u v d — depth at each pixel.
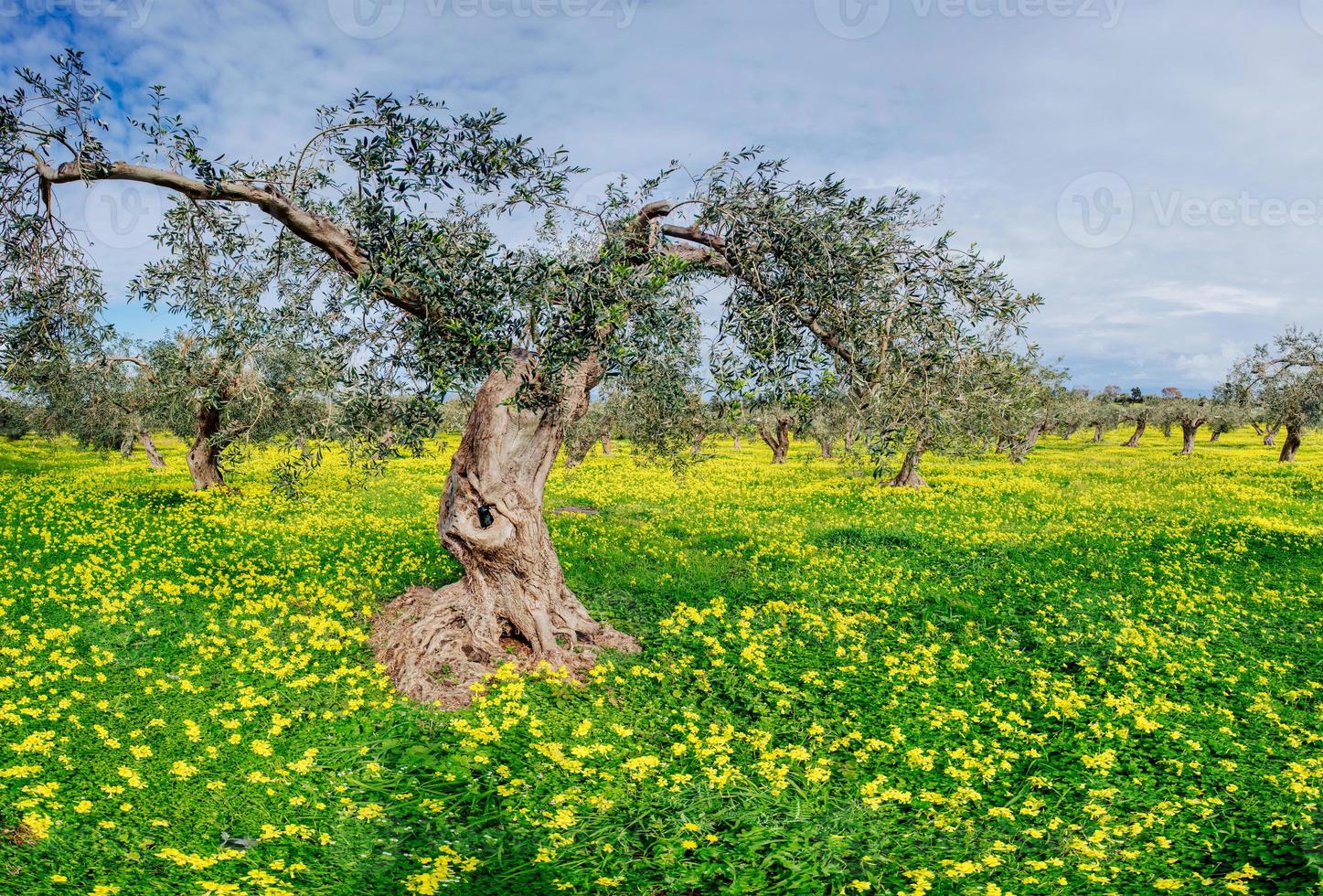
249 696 7.97
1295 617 12.05
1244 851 5.73
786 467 40.25
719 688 9.05
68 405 24.38
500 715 7.95
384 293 7.73
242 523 19.53
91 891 4.86
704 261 9.25
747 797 6.46
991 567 15.60
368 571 14.09
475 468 9.35
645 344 8.38
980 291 8.02
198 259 9.28
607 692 8.79
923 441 7.96
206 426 25.08
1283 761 7.30
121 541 16.58
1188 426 55.12
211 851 5.45
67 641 9.60
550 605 9.73
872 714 8.28
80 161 7.18
